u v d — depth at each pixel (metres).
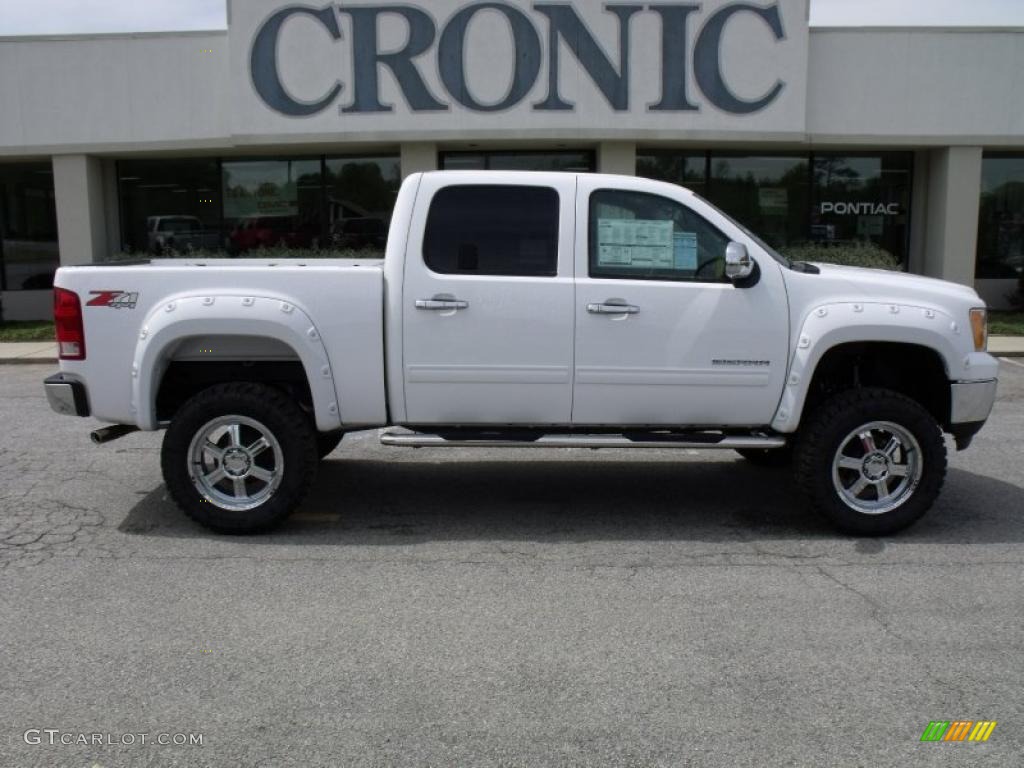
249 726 3.53
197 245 17.55
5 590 4.86
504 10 15.00
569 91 15.18
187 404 5.62
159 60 16.03
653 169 16.95
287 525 5.98
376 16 15.09
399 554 5.43
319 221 17.27
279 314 5.48
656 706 3.67
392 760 3.30
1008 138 16.19
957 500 6.59
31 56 16.17
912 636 4.31
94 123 16.30
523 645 4.21
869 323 5.55
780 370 5.65
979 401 5.74
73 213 16.70
